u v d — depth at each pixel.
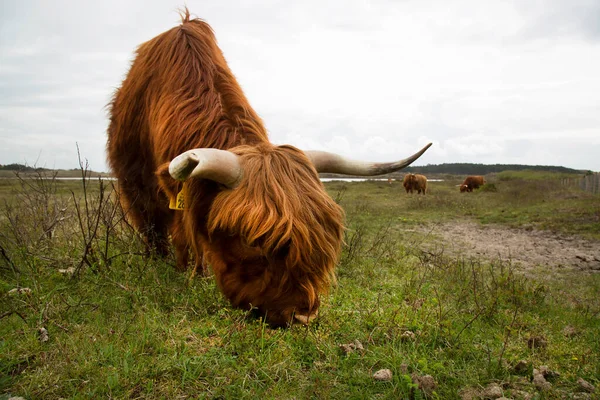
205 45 4.10
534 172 59.16
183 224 3.90
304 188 2.91
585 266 6.72
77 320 3.30
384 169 3.61
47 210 5.63
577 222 11.42
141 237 4.86
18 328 3.08
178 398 2.38
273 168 2.93
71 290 3.90
